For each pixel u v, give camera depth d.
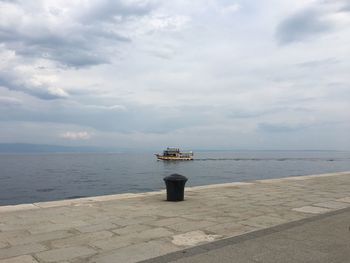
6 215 9.17
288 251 6.25
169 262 5.72
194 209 10.10
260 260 5.79
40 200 44.31
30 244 6.71
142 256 6.02
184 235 7.32
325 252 6.20
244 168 115.44
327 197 12.50
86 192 51.72
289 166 131.38
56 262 5.77
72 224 8.24
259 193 13.34
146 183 64.56
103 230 7.73
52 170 113.38
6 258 5.94
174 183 11.38
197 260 5.79
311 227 8.02
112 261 5.80
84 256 6.04
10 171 109.50
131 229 7.80
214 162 160.75
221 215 9.30
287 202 11.39
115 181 69.50
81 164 160.25
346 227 8.03
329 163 161.38
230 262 5.69
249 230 7.75
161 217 9.02
